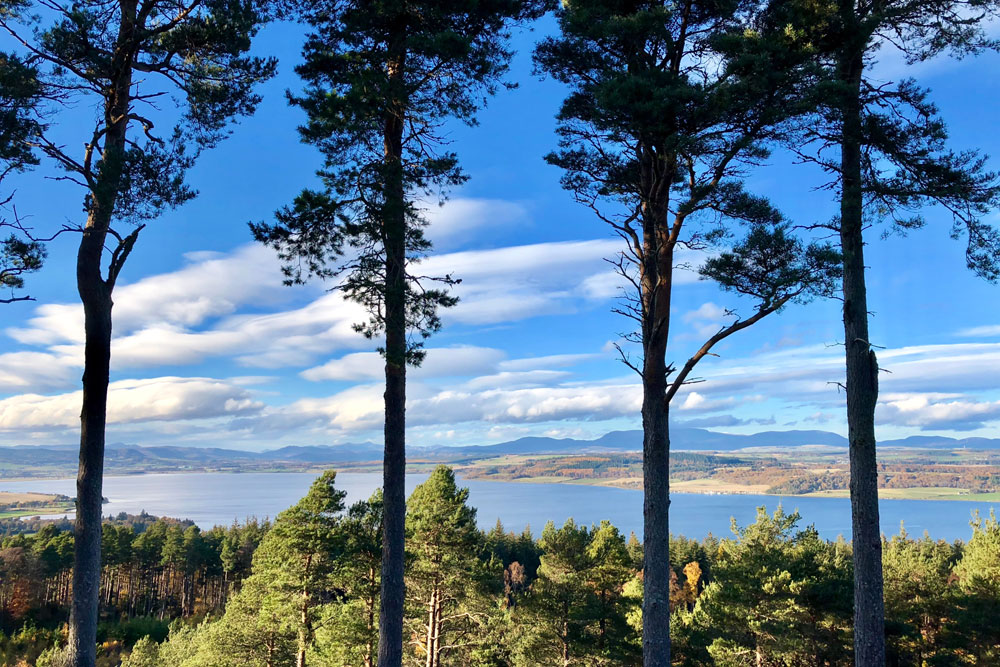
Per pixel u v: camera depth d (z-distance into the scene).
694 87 8.15
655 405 9.16
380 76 9.84
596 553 20.06
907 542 25.78
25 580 52.69
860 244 9.83
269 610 19.44
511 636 21.62
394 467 10.07
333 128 9.88
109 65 8.19
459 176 10.30
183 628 36.25
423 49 10.02
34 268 8.62
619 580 19.73
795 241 8.27
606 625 19.81
